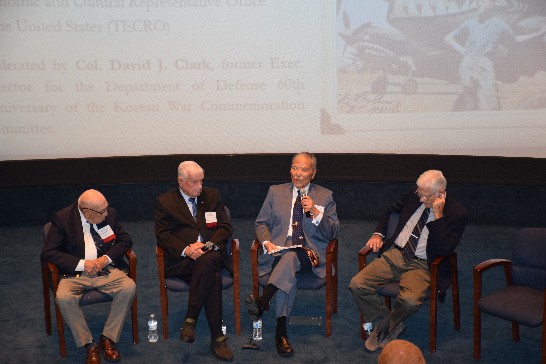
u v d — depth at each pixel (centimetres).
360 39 632
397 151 652
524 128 636
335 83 642
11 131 643
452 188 629
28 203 639
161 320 466
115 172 647
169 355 420
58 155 652
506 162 634
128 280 420
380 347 423
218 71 643
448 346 426
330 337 439
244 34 637
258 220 459
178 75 643
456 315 443
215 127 655
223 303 491
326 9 630
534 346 425
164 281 435
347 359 412
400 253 436
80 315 406
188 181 436
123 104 647
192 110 650
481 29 621
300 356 416
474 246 586
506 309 385
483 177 625
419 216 439
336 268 461
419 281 415
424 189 418
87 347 405
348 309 478
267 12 633
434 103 639
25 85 636
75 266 413
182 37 637
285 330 422
